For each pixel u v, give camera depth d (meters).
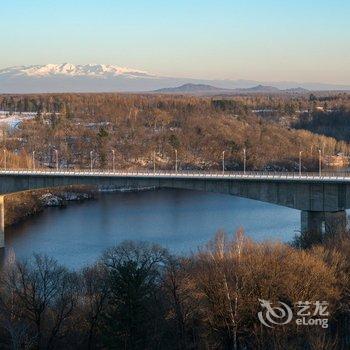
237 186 139.12
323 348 60.44
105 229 156.12
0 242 141.75
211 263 77.56
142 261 88.44
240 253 77.12
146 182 148.62
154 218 171.25
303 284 70.19
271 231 147.50
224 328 68.12
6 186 159.00
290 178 131.38
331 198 128.50
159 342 67.62
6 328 69.69
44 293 73.00
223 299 67.75
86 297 77.56
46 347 69.00
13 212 173.88
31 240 145.88
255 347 65.94
